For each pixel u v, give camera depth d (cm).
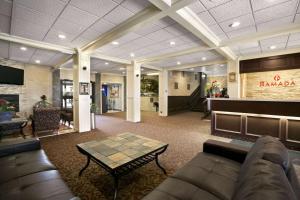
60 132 493
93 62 674
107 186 212
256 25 325
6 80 621
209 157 194
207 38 359
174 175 157
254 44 449
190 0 224
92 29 341
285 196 73
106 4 250
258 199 73
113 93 1209
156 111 1109
